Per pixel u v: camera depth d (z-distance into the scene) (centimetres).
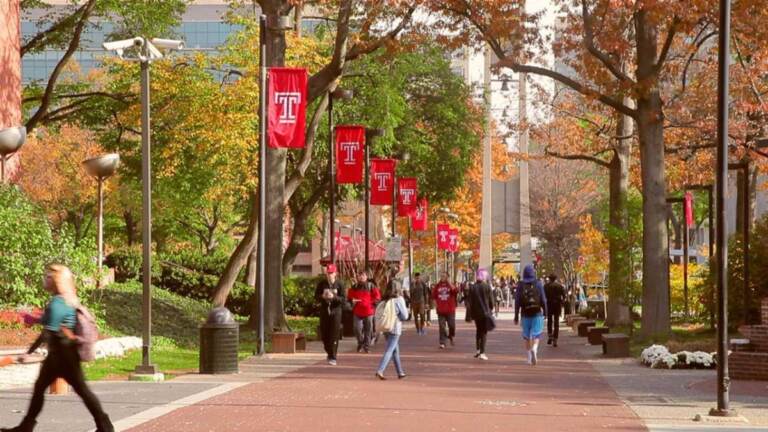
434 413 2128
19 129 4175
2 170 4231
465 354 4103
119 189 9306
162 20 6431
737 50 5222
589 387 2727
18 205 3619
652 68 4419
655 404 2333
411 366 3438
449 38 4597
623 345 3881
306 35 7069
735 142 5231
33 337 3195
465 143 8662
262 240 4009
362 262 7800
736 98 5316
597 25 4316
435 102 8531
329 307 3512
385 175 6525
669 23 4347
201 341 3084
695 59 5475
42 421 1938
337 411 2147
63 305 1606
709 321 5488
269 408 2189
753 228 5350
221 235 10700
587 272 7606
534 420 2034
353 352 4231
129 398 2358
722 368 2120
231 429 1867
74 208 9800
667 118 5284
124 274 7269
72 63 9900
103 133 7688
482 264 11206
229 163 6500
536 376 3058
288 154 7231
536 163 12112
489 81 8875
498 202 11650
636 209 4888
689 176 6209
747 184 4122
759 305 4700
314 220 9125
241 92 6319
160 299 5650
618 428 1936
